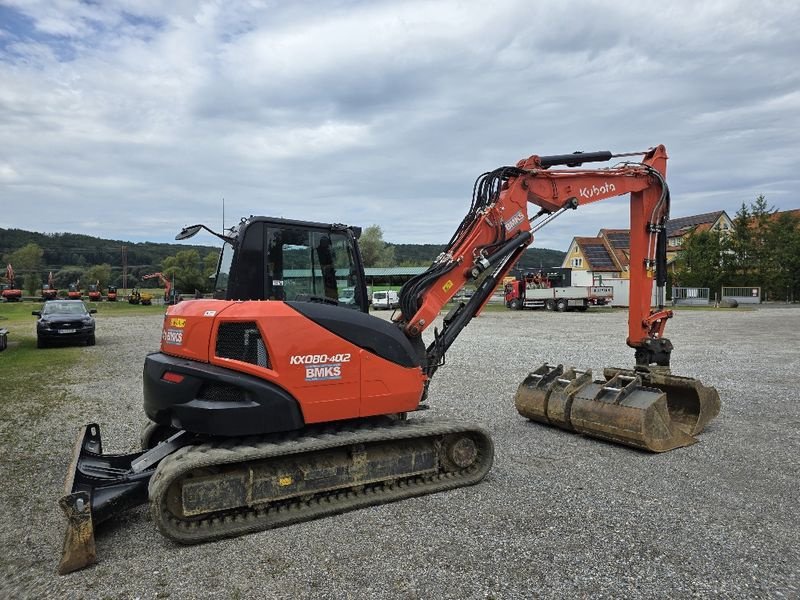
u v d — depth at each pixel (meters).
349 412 4.88
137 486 4.42
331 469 4.69
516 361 13.33
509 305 40.28
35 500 5.05
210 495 4.21
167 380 4.60
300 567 3.75
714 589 3.43
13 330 24.73
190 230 5.25
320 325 4.76
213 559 3.89
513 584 3.50
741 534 4.20
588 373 7.30
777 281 48.62
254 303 4.70
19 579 3.67
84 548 3.80
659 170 7.45
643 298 7.38
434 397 9.35
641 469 5.73
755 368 11.92
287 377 4.58
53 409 8.71
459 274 5.94
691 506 4.74
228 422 4.42
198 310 4.75
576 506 4.75
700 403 6.94
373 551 3.96
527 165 6.47
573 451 6.37
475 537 4.16
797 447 6.45
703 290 45.31
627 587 3.46
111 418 8.12
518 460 6.05
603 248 63.19
